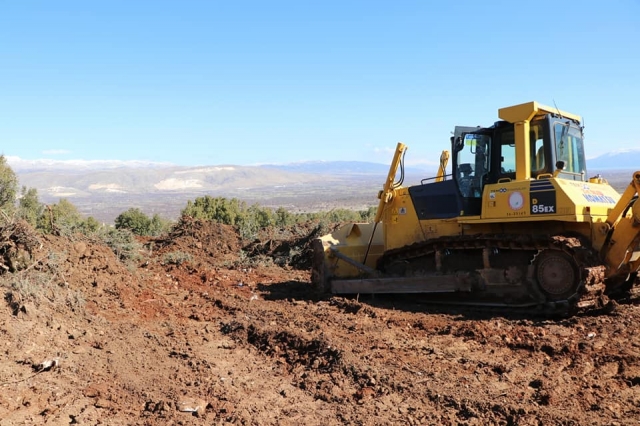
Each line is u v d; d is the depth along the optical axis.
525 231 9.09
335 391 5.88
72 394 5.78
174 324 8.80
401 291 9.98
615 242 8.30
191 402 5.63
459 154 9.89
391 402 5.53
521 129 8.91
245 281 12.89
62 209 20.08
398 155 10.73
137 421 5.26
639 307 8.28
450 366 6.41
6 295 7.71
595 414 4.98
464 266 9.71
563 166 8.59
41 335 7.14
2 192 13.95
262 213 29.42
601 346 6.70
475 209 9.67
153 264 14.27
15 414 5.24
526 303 8.83
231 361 7.04
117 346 7.36
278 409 5.53
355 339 7.53
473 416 5.13
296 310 9.57
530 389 5.67
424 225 10.38
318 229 16.47
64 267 9.84
